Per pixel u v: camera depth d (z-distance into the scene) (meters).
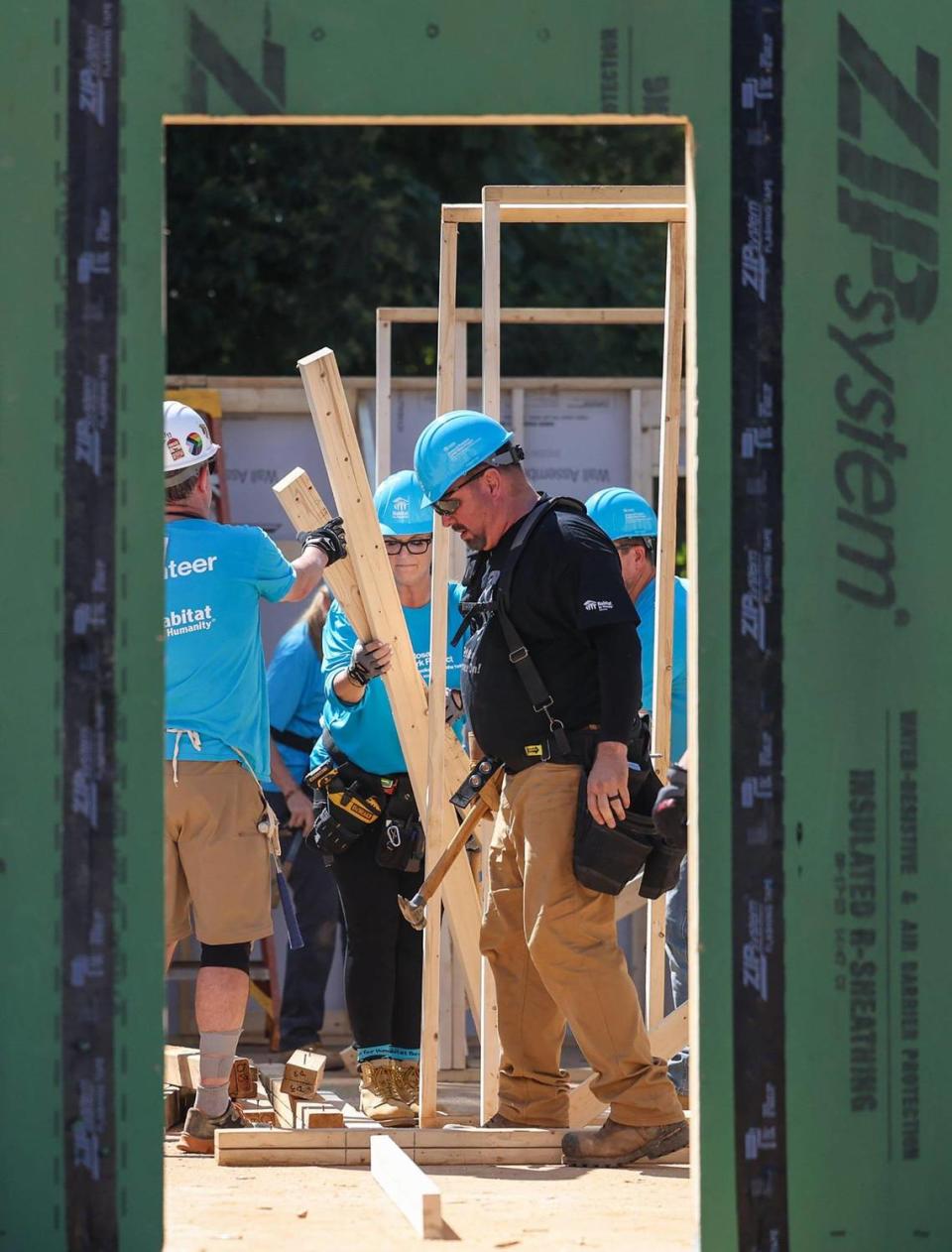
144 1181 11.99
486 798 18.00
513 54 12.09
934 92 12.44
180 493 18.84
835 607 12.40
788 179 12.33
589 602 16.44
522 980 18.17
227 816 18.28
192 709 18.27
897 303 12.45
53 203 11.96
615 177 52.06
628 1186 16.12
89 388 11.99
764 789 12.34
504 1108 18.47
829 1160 12.36
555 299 48.19
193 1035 28.08
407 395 28.39
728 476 12.33
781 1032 12.33
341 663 20.59
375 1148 16.39
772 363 12.33
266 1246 13.50
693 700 12.44
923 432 12.49
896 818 12.45
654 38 12.20
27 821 11.97
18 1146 11.96
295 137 46.09
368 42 12.03
